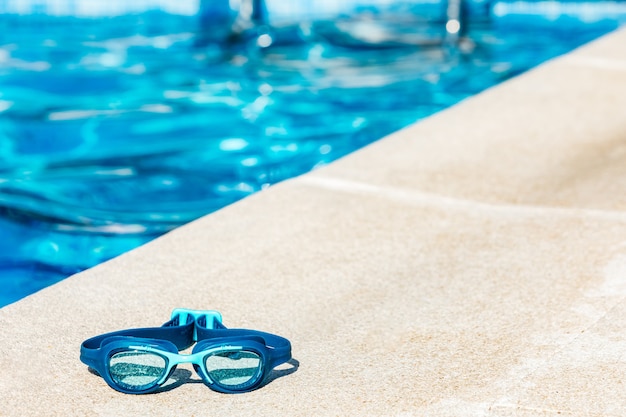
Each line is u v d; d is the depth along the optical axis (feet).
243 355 4.88
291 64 13.69
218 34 15.65
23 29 15.89
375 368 5.07
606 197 6.94
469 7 16.76
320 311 5.56
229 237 6.37
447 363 5.08
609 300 5.54
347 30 15.97
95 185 8.57
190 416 4.76
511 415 4.73
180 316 5.20
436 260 6.07
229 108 11.42
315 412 4.78
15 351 5.18
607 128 8.52
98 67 13.35
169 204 8.08
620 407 4.75
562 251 6.11
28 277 6.78
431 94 11.89
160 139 10.16
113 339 4.90
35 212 7.75
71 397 4.87
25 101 11.54
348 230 6.46
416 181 7.21
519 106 9.36
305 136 10.22
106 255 7.09
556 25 16.70
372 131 10.34
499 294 5.66
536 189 7.08
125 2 16.66
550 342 5.21
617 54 11.74
